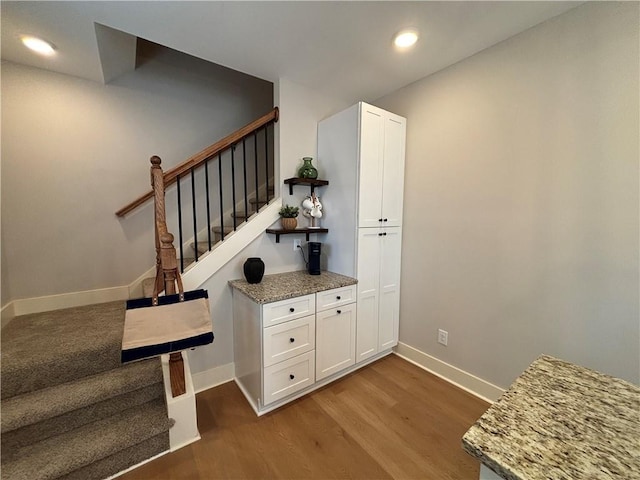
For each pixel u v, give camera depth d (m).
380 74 2.25
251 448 1.59
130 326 1.30
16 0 1.41
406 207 2.51
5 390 1.46
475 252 2.04
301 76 2.30
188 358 2.08
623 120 1.41
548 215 1.68
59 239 2.30
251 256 2.29
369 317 2.39
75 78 2.29
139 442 1.47
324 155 2.50
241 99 3.20
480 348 2.05
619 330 1.48
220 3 1.46
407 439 1.66
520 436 0.61
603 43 1.45
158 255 1.76
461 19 1.62
